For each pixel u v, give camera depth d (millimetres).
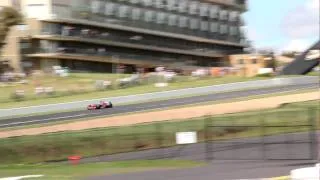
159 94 108375
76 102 99000
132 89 117125
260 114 61156
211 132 54812
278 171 32656
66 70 141375
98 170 38406
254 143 49344
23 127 72625
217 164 39469
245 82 120625
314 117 56000
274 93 98125
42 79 131125
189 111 79250
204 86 116500
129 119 74500
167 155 48000
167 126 57594
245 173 32500
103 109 93062
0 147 53750
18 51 143125
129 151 53000
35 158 52938
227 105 83812
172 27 191500
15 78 130625
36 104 97688
